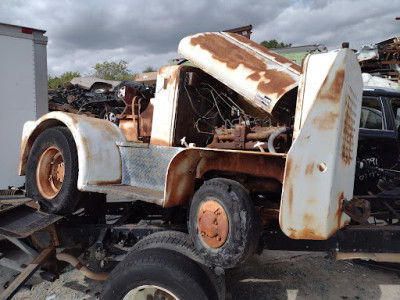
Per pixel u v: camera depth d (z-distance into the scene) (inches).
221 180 89.7
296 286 129.0
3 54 196.5
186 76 118.9
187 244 95.7
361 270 142.3
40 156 131.7
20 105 205.6
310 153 78.4
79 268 118.2
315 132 78.6
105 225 126.0
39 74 213.6
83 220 136.5
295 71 102.7
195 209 92.7
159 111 122.5
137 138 134.0
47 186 131.6
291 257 153.8
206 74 126.7
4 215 123.5
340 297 121.7
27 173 135.3
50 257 121.6
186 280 85.3
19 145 206.4
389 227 100.3
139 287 88.6
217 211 86.6
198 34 121.5
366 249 99.7
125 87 138.0
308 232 79.4
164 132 120.1
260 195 116.3
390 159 164.7
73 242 126.0
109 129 129.8
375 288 128.0
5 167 201.5
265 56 112.2
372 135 162.4
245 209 83.4
